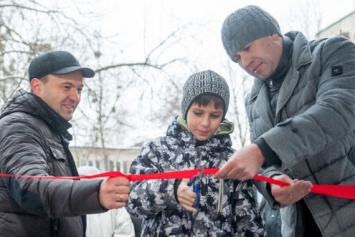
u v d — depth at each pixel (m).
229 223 2.66
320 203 2.65
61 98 3.02
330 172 2.65
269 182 2.47
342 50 2.65
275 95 2.89
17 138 2.59
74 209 2.16
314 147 2.36
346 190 2.49
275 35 2.74
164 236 2.60
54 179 2.27
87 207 2.13
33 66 3.06
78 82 3.11
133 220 4.85
